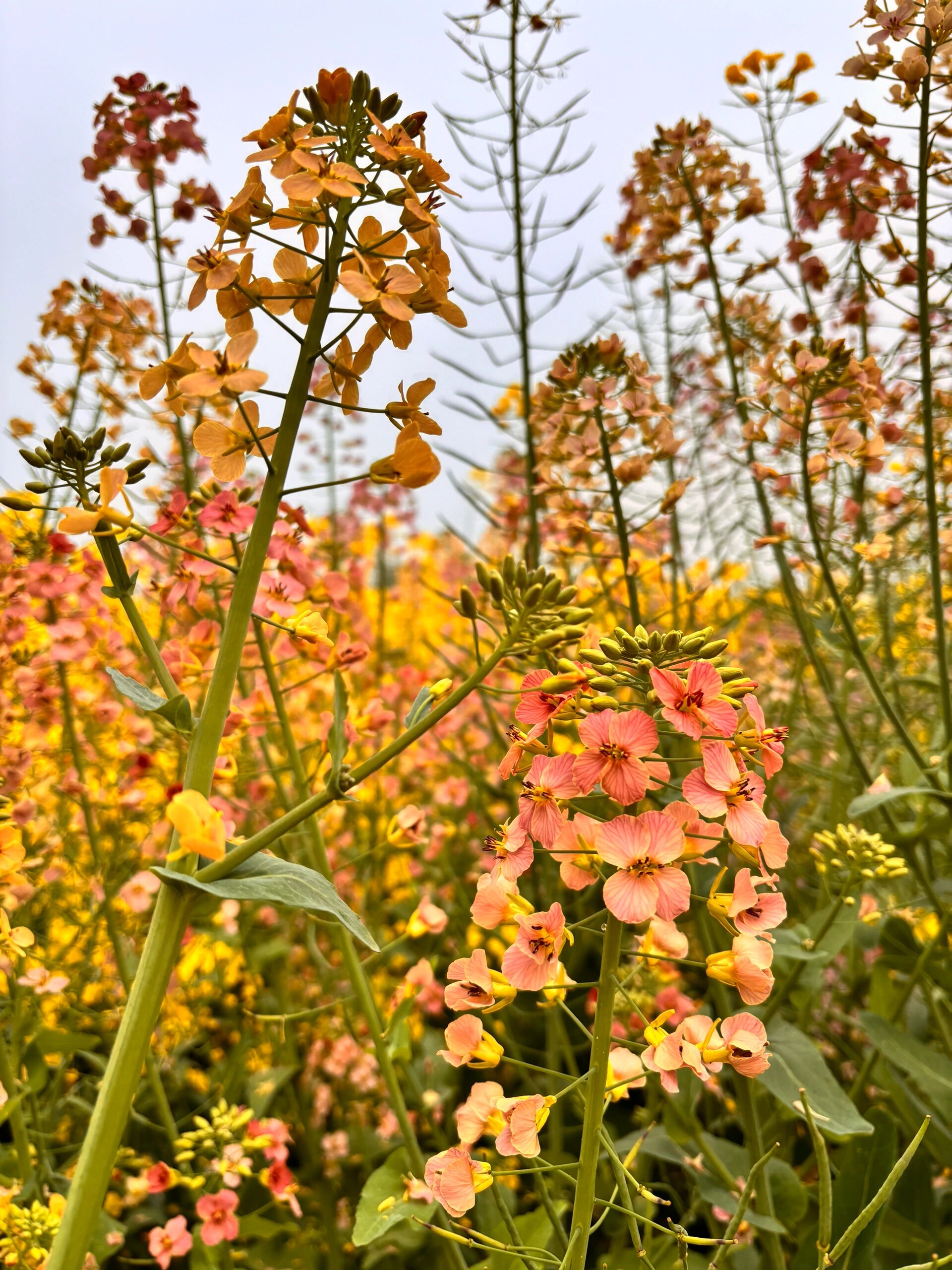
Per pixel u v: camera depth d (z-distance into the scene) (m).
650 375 0.45
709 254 0.52
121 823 0.49
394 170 0.23
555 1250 0.32
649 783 0.20
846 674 0.54
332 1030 0.52
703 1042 0.20
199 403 0.26
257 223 0.23
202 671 0.35
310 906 0.22
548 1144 0.45
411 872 0.64
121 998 0.48
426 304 0.24
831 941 0.38
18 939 0.32
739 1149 0.36
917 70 0.37
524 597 0.22
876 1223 0.29
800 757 0.67
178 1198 0.47
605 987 0.21
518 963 0.21
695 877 0.38
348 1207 0.46
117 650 0.48
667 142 0.52
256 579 0.23
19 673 0.41
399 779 0.65
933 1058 0.35
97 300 0.48
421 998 0.51
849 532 0.54
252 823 0.54
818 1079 0.33
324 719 0.36
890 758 0.57
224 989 0.58
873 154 0.43
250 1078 0.49
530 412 0.54
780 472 0.44
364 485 0.90
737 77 0.54
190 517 0.33
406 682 0.70
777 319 0.56
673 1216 0.42
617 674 0.22
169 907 0.22
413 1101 0.49
